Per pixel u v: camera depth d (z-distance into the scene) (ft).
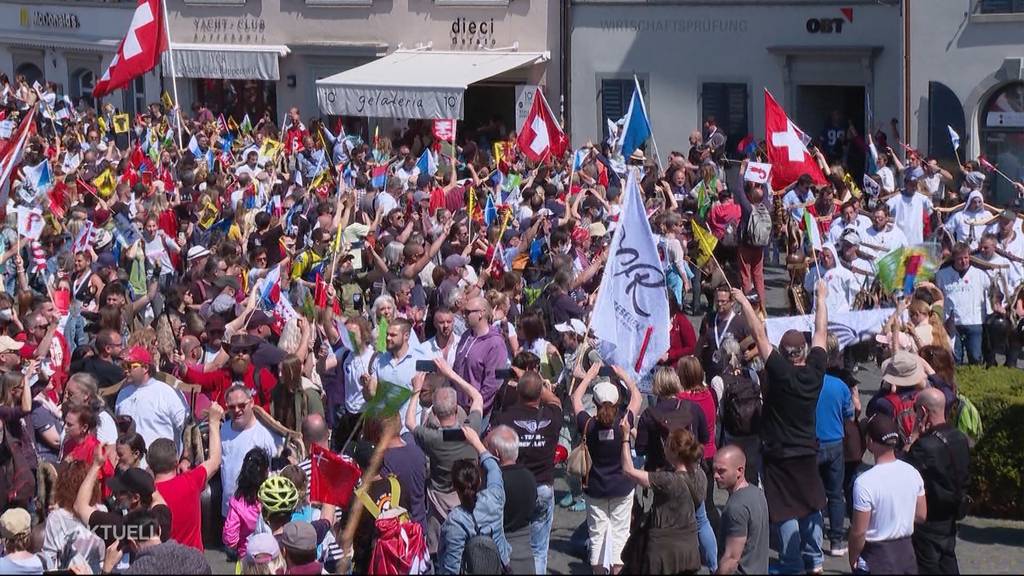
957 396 61.21
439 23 185.78
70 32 230.68
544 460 56.03
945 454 50.60
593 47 173.88
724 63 164.76
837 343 64.03
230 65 200.34
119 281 82.23
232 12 201.26
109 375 67.26
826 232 103.91
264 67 197.67
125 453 54.75
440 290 80.89
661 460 56.90
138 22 155.12
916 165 130.82
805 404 55.31
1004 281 86.84
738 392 59.36
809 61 158.92
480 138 177.17
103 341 68.13
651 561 50.90
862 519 49.19
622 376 58.95
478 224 97.55
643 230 61.26
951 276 86.84
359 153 141.49
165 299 81.61
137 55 155.43
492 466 51.37
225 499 59.41
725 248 106.52
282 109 200.13
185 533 53.11
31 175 115.34
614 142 137.18
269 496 49.06
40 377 66.28
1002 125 142.82
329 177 125.29
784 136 113.91
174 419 61.57
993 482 63.31
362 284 85.76
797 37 159.43
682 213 111.34
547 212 96.89
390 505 51.44
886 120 154.81
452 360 67.15
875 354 82.28
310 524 47.55
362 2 191.11
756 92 163.02
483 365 64.75
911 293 69.97
